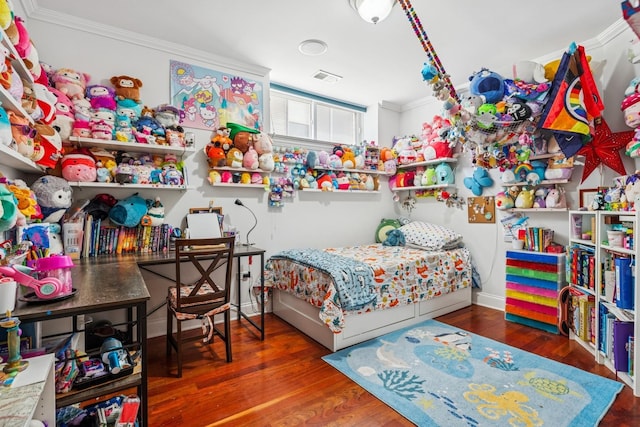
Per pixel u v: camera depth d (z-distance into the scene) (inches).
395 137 165.3
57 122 80.2
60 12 87.0
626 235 76.0
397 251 129.8
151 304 102.2
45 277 45.0
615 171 93.8
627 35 90.1
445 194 143.6
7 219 45.3
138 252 94.6
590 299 89.0
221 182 110.7
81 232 85.1
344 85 138.6
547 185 112.3
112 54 96.0
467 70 123.0
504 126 91.6
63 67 89.4
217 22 91.8
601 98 96.9
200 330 107.8
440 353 89.0
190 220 103.7
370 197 160.4
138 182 93.8
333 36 98.7
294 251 121.1
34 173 80.7
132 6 84.1
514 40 100.0
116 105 93.7
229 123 113.0
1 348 41.4
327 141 147.6
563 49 105.8
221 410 64.4
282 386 73.2
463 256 128.7
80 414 48.8
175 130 101.3
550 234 108.6
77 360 48.1
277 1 81.4
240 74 118.3
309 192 138.7
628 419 60.7
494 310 126.8
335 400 67.8
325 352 90.5
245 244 117.2
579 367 80.5
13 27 52.6
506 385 72.6
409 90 144.7
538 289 106.3
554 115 85.0
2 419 26.1
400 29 94.2
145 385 47.6
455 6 82.4
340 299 88.8
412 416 62.0
